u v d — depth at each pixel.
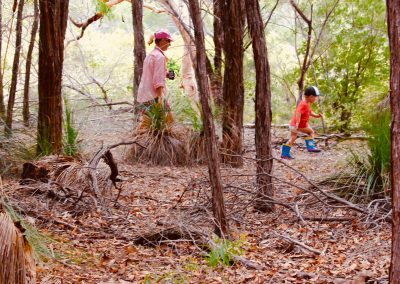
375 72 17.22
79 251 6.43
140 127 12.09
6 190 8.01
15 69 11.24
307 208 8.47
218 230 6.84
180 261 6.16
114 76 21.42
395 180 4.05
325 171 11.02
